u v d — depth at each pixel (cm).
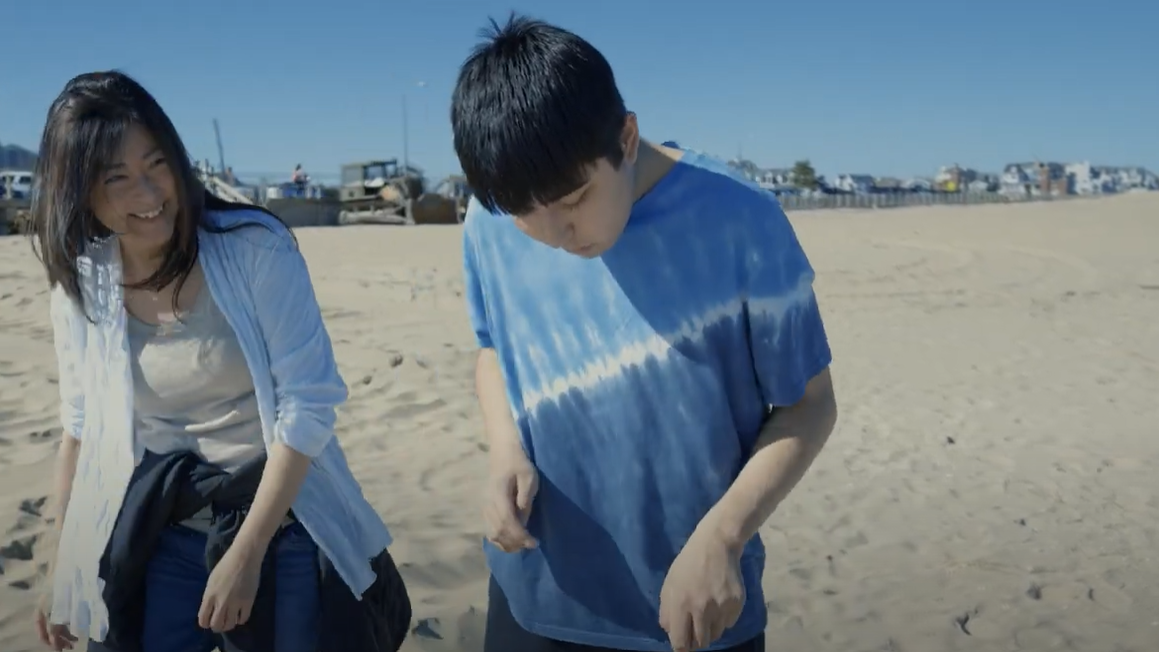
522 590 192
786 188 7250
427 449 573
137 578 207
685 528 179
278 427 196
